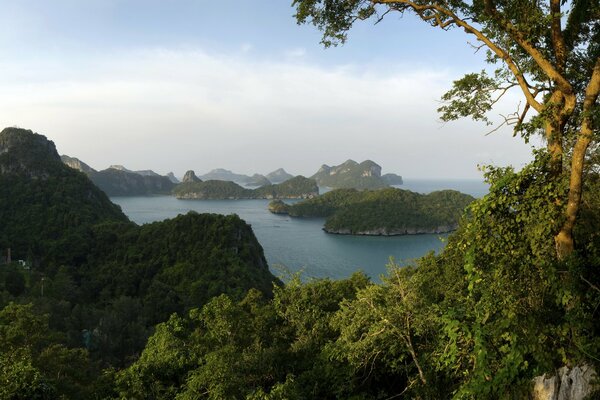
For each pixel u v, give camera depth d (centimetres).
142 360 1591
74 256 11075
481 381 696
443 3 955
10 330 2095
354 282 2762
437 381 989
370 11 1070
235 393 1145
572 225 737
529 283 784
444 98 1034
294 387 1117
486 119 1004
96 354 4919
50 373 2077
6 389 1317
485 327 768
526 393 690
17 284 7625
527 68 913
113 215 16462
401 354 1180
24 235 12238
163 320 7238
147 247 10969
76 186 15600
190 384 1172
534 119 791
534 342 677
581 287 682
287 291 1944
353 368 1195
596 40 862
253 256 11119
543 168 782
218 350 1372
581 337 646
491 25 899
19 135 16100
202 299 7925
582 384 611
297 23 1112
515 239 792
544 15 775
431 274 2053
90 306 7788
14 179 14450
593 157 830
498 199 787
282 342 1834
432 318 1046
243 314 1719
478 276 815
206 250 10188
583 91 898
